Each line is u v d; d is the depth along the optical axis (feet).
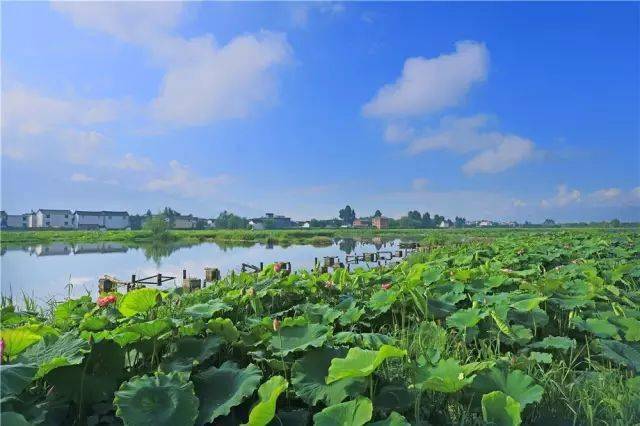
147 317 14.57
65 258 100.83
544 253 43.24
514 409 8.71
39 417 8.73
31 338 9.71
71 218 360.28
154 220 200.64
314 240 194.39
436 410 10.21
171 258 99.91
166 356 11.46
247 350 12.63
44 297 34.22
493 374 10.49
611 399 10.46
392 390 9.92
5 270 70.33
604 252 43.86
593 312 17.29
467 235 156.35
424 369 10.48
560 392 11.12
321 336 11.48
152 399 8.87
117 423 9.46
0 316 15.28
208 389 10.14
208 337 12.06
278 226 447.01
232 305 17.11
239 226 395.34
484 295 18.98
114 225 372.17
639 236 73.82
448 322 15.21
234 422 9.63
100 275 63.57
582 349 14.26
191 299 19.88
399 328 17.16
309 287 20.70
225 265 81.76
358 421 8.35
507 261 33.53
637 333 14.53
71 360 9.40
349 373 9.02
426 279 22.53
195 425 8.96
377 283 23.45
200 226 396.78
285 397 10.85
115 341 10.64
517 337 14.55
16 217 360.48
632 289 25.99
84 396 9.69
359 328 17.03
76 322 15.62
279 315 17.93
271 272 24.77
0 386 7.92
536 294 18.20
